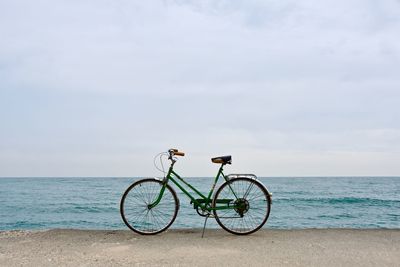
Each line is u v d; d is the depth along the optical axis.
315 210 24.78
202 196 5.36
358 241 4.86
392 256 4.16
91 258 4.11
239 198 5.27
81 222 19.00
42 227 17.55
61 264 3.90
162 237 5.12
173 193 5.34
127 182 84.19
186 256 4.15
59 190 52.75
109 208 26.02
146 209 5.34
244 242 4.79
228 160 5.30
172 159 5.34
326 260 4.00
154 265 3.85
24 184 74.94
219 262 3.93
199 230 5.67
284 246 4.58
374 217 21.09
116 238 5.06
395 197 35.03
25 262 3.97
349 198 33.00
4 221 19.78
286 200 31.00
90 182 85.00
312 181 100.44
